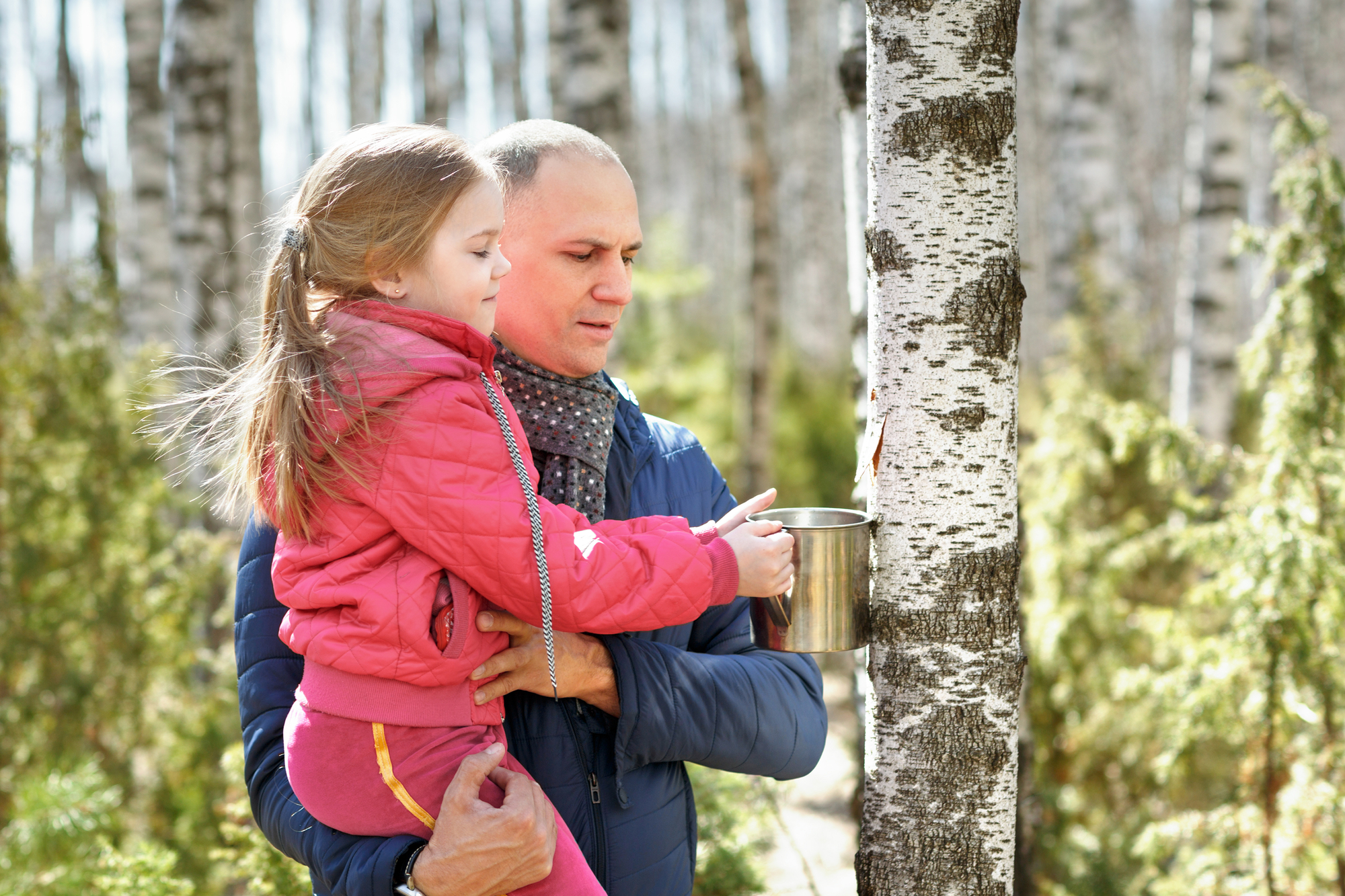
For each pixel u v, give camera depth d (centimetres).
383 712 134
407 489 133
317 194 142
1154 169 1984
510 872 130
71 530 427
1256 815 284
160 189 703
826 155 1625
